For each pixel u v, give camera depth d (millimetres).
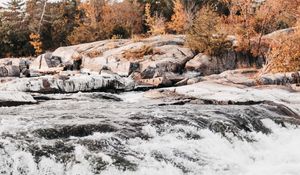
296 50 26078
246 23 32344
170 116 13039
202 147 11109
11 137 9773
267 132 13758
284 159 11258
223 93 18781
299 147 12648
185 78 27266
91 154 9414
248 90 19906
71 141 9922
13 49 47250
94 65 32250
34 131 10406
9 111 14070
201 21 31984
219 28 31594
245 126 13547
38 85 21078
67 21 54438
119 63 30203
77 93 20250
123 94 22703
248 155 11508
